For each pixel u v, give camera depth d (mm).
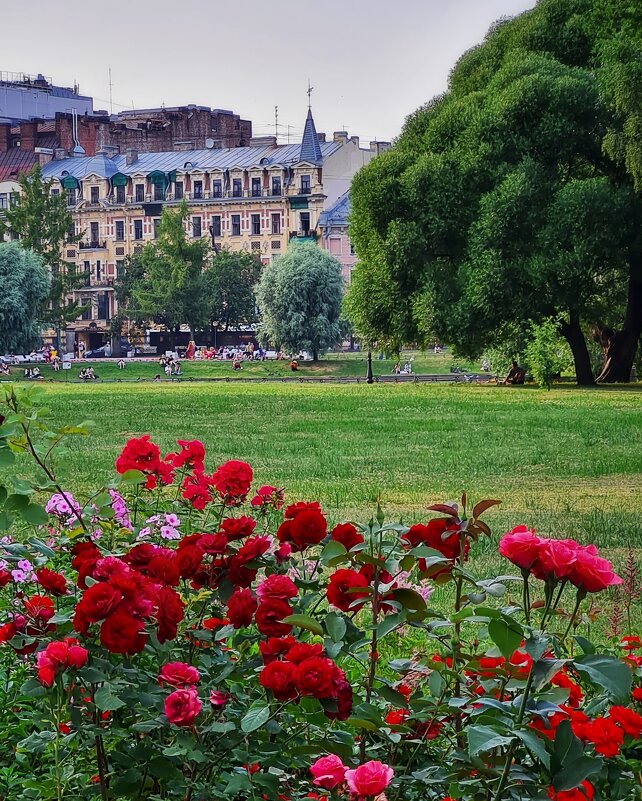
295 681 3117
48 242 100688
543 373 45906
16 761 4324
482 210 44375
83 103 147250
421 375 72875
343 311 50438
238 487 5656
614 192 43656
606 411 32469
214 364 87938
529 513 13844
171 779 3348
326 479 17594
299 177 111000
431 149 48250
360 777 2633
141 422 30984
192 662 3816
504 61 49500
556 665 2869
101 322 116750
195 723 3312
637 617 7910
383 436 25516
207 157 116812
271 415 33719
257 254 108000
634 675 4074
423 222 46625
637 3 40500
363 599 3576
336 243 109812
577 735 3189
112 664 3512
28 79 145000
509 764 3010
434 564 3666
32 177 101000
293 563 4266
